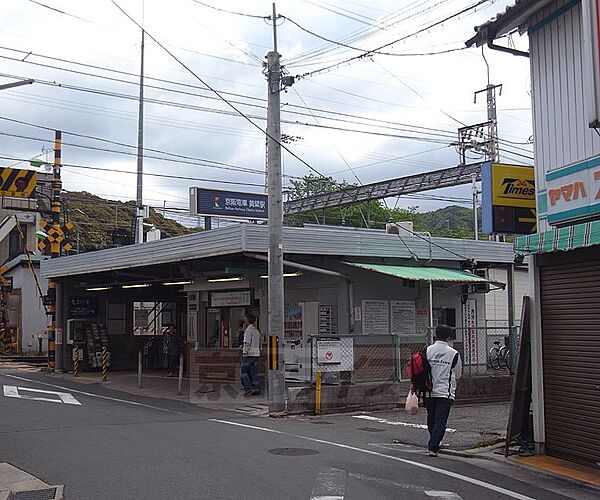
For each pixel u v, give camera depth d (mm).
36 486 8969
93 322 28406
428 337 18516
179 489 8672
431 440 11398
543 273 11203
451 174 36469
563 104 10883
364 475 9672
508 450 11039
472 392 18594
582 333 10336
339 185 52906
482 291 23219
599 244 9516
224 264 21438
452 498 8484
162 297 30375
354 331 20281
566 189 10539
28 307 36625
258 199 29719
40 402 17734
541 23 11328
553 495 8820
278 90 17312
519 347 11281
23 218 42500
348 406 16922
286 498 8250
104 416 15383
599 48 9305
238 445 11906
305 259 20641
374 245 20328
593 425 10047
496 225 12242
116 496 8367
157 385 22438
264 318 21109
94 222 67250
